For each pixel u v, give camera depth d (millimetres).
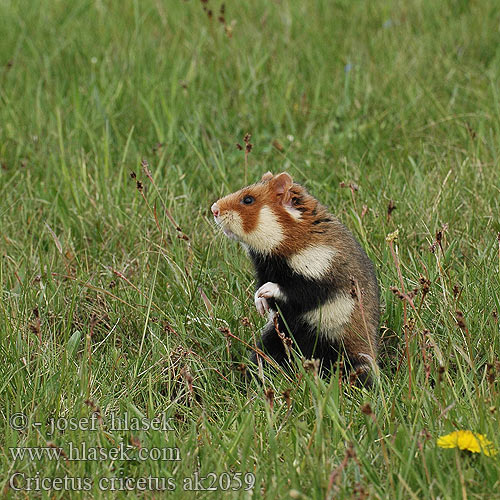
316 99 15820
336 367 8891
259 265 9273
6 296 10352
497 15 18984
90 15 20203
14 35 19219
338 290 8969
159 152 14039
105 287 10789
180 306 10281
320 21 19359
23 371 8891
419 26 19016
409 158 13234
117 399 8508
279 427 7887
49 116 15500
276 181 9078
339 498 6746
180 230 10531
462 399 7863
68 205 12930
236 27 19188
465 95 15719
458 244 11109
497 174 12656
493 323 9219
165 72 17031
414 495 6562
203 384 8969
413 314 9516
